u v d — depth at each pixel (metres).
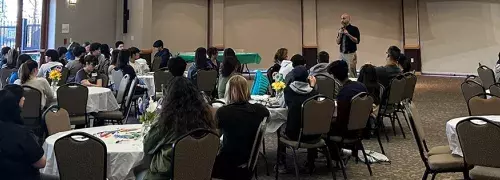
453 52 13.19
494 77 6.66
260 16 13.58
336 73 4.14
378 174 4.02
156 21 12.47
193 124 2.39
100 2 11.09
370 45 13.90
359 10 13.93
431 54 13.64
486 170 2.85
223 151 2.96
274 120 3.93
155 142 2.42
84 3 10.65
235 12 13.39
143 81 6.95
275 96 4.75
